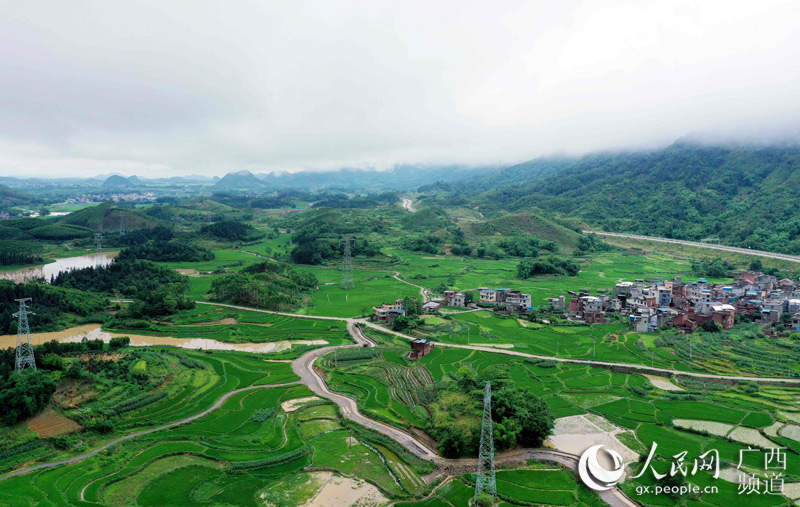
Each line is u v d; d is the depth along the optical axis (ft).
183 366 500.33
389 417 399.03
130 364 464.24
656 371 495.82
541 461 336.49
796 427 381.81
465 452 347.77
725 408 416.05
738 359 520.01
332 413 412.16
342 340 611.06
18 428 347.77
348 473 323.16
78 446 342.64
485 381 416.46
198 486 304.91
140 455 337.31
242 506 286.05
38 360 430.20
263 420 393.29
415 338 616.39
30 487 292.61
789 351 541.75
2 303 634.43
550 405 423.23
